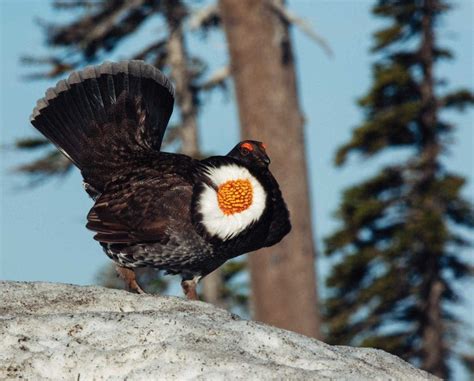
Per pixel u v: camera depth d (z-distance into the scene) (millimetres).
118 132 10008
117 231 9383
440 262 23594
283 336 7504
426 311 23656
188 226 9227
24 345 7285
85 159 10031
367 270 23578
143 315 7570
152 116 10148
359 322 23750
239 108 20016
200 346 7230
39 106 10203
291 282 19562
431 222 22734
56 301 7992
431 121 24141
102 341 7363
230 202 9203
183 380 6977
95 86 10148
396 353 23578
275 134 19703
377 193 23922
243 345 7363
